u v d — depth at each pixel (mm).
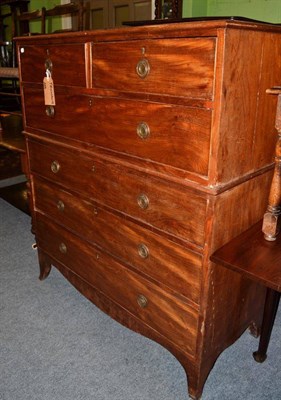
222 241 1019
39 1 3818
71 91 1218
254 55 878
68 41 1154
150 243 1148
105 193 1250
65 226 1527
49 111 1354
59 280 1866
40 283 1843
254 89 921
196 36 826
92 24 3229
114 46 1017
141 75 970
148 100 979
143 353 1402
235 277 1148
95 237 1378
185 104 897
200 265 1021
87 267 1485
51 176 1497
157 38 902
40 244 1763
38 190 1625
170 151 975
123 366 1343
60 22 3508
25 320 1576
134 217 1171
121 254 1283
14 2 3932
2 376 1300
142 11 2750
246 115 928
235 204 1016
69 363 1356
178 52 870
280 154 973
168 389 1251
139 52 956
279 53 958
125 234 1232
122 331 1515
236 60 831
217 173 902
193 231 1002
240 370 1323
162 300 1186
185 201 993
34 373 1313
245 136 953
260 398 1213
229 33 787
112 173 1190
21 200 2670
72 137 1296
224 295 1127
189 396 1218
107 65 1059
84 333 1503
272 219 1021
